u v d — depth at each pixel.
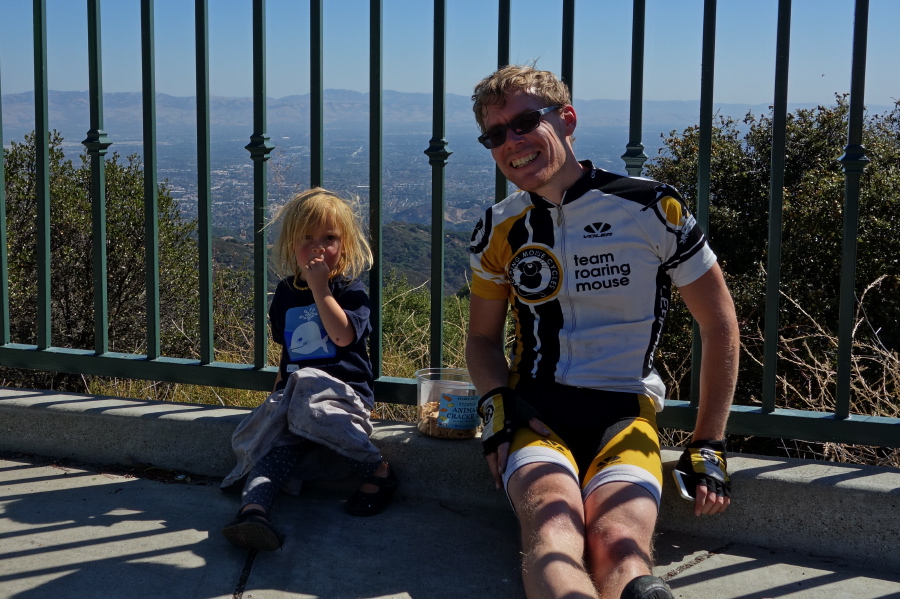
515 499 1.73
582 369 1.96
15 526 2.09
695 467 1.87
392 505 2.26
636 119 2.18
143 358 2.71
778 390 4.92
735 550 2.03
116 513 2.18
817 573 1.90
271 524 1.93
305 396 2.15
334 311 2.22
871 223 8.20
